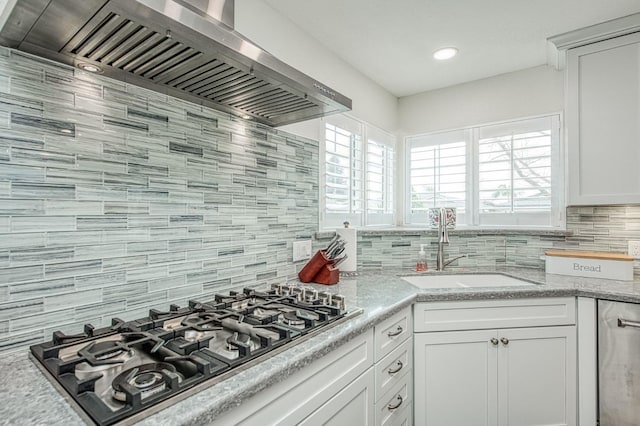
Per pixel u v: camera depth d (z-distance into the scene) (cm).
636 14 175
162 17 76
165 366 78
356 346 115
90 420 58
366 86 245
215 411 65
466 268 237
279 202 175
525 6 168
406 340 155
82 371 78
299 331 98
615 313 160
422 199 277
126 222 112
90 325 97
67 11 72
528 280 196
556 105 226
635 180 181
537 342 169
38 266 93
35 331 92
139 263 116
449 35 194
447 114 266
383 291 165
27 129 91
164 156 124
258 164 163
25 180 91
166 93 124
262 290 156
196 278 134
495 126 250
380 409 130
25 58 91
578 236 219
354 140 235
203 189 137
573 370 169
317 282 179
